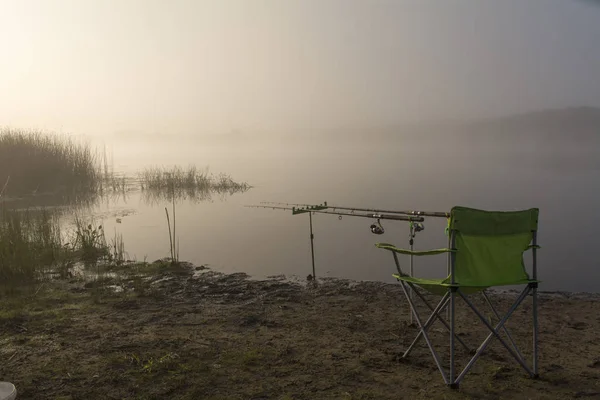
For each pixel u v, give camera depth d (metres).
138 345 4.62
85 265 8.26
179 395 3.65
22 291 6.62
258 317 5.53
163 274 7.80
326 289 6.86
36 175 17.48
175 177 21.39
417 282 3.89
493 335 3.78
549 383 3.82
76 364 4.20
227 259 9.20
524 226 3.77
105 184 20.73
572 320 5.38
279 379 3.92
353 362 4.25
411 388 3.75
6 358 4.34
